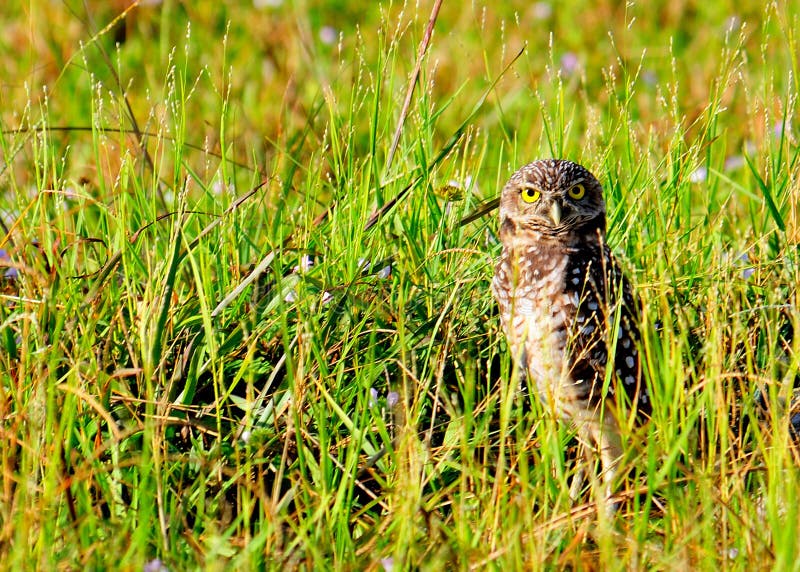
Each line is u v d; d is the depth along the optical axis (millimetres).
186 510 7453
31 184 11734
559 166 8961
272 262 9055
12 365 8398
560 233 8953
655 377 7750
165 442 7746
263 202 10617
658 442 7926
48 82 15820
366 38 17266
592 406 8773
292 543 6906
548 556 7117
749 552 6875
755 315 9273
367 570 6770
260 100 15250
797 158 10625
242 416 8555
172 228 9359
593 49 17812
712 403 7605
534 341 8836
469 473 7117
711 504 7148
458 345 8812
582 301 8594
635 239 10195
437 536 6957
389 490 7383
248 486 7359
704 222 10570
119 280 9586
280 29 17250
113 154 12758
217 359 8406
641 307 9047
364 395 8336
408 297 9234
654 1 19172
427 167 9945
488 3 19078
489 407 7770
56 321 8305
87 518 6840
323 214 10148
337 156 10500
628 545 7145
